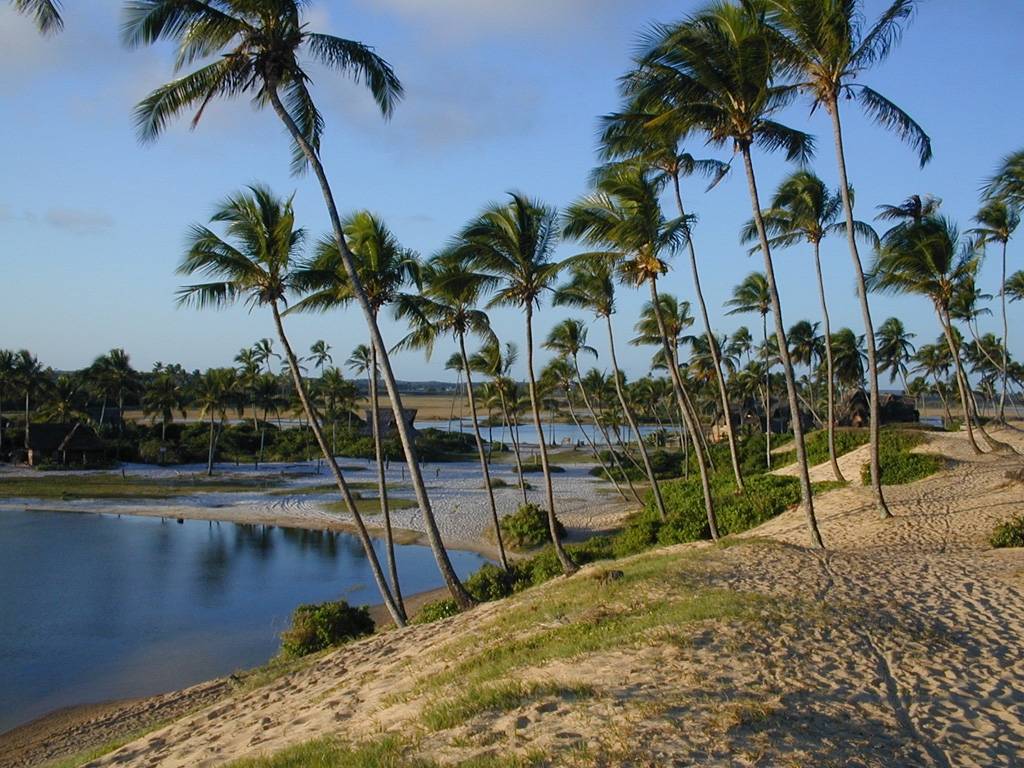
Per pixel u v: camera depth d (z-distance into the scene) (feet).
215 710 33.47
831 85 47.93
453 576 49.16
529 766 15.62
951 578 36.22
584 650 25.55
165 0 37.76
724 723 17.47
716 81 45.68
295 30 42.01
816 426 192.95
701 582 35.37
